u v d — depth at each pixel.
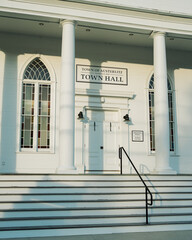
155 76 11.47
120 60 13.68
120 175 9.84
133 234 7.75
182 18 11.77
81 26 11.54
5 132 12.05
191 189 10.02
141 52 14.02
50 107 12.73
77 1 10.56
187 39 13.08
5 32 12.47
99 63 13.38
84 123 12.96
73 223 8.02
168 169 10.68
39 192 8.89
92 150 12.86
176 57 14.59
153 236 7.56
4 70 12.35
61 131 10.00
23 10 10.20
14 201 8.34
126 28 11.34
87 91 12.90
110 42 13.51
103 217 8.23
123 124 13.25
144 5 11.51
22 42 12.68
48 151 12.38
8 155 11.95
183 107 14.33
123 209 8.67
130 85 13.63
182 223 8.47
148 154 13.30
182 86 14.47
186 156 13.95
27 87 12.66
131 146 13.20
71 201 8.62
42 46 12.84
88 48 13.37
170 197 9.62
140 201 9.09
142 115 13.58
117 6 10.91
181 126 14.14
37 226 7.68
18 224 7.69
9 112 12.20
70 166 9.79
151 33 11.77
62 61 10.47
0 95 12.20
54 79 12.79
